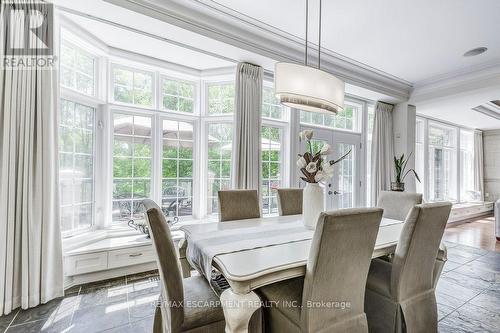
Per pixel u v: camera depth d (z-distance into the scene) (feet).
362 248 4.42
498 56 11.41
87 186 9.79
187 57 10.73
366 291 5.91
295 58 10.98
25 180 6.66
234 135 10.57
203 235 6.16
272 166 13.03
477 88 12.98
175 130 11.91
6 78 6.44
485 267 10.55
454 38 9.90
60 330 6.02
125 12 7.65
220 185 12.32
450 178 22.99
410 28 9.22
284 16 8.65
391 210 9.16
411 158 16.31
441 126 21.81
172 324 4.14
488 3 7.75
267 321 5.19
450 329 6.32
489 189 25.03
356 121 16.12
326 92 6.50
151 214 4.09
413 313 5.40
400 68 12.81
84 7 7.42
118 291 7.95
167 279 4.09
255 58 10.47
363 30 9.39
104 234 9.68
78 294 7.70
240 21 9.00
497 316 6.89
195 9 8.38
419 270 5.52
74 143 9.21
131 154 10.91
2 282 6.40
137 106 10.92
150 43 9.58
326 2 7.80
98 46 9.45
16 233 6.63
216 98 12.46
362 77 13.33
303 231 6.54
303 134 6.91
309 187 6.88
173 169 11.84
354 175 15.66
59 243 7.40
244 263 4.41
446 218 5.54
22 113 6.66
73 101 9.18
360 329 4.65
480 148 25.05
